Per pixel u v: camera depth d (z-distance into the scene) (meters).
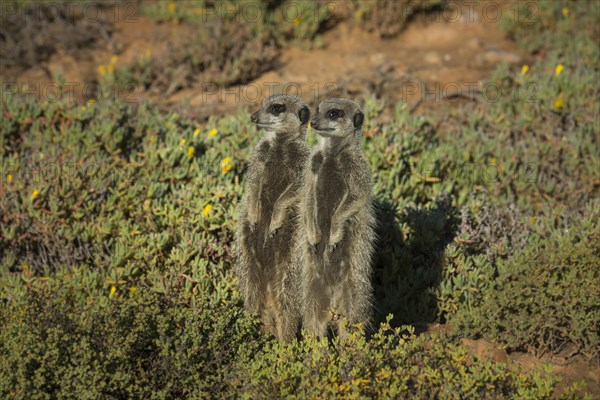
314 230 7.91
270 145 8.39
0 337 7.41
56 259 9.70
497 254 9.73
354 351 6.96
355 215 7.94
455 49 15.75
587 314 8.05
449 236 10.18
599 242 8.83
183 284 8.73
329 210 8.06
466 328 8.48
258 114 8.30
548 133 12.50
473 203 10.51
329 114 7.86
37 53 15.23
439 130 13.00
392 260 9.49
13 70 14.83
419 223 9.84
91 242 9.70
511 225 10.39
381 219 9.80
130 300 7.82
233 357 7.63
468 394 6.49
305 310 8.16
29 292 8.20
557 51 14.75
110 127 11.19
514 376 6.81
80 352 7.04
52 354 7.02
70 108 11.88
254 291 8.40
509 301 8.41
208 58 14.63
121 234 9.45
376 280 9.70
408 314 9.07
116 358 7.16
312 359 6.91
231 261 9.31
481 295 8.95
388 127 11.70
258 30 15.30
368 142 11.41
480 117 12.99
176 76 14.38
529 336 8.15
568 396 6.86
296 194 8.20
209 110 13.24
